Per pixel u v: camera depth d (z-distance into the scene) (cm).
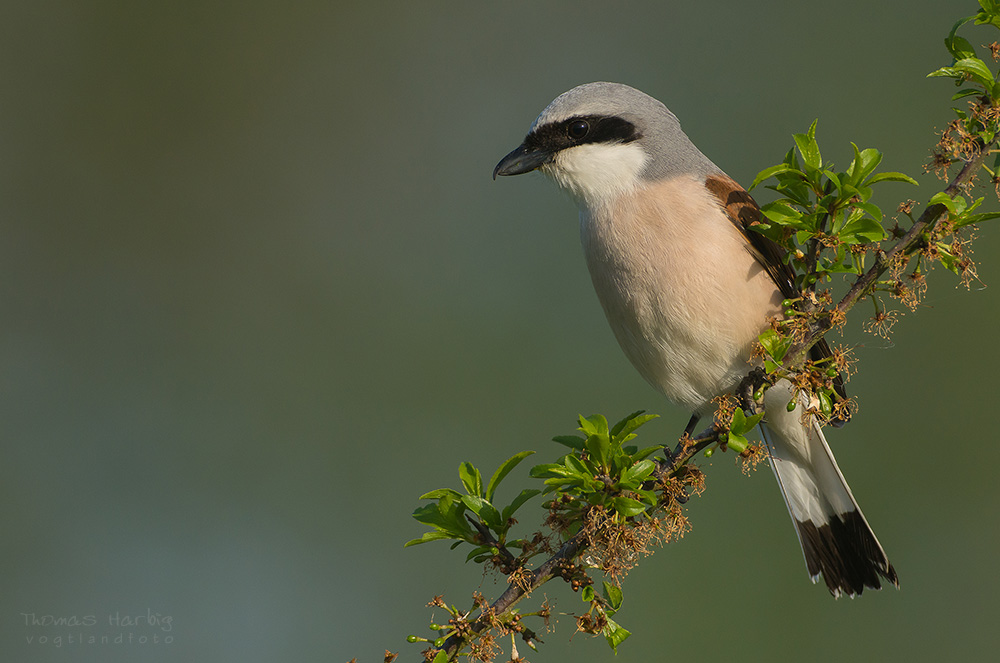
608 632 537
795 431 769
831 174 577
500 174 826
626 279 766
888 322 584
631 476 544
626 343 800
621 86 829
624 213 776
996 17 585
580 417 558
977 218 547
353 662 504
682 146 811
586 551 547
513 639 532
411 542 574
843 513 766
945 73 584
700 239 743
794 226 584
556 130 810
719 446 591
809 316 593
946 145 562
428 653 525
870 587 751
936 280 1234
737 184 788
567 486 560
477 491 596
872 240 565
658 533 562
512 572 561
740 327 746
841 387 712
